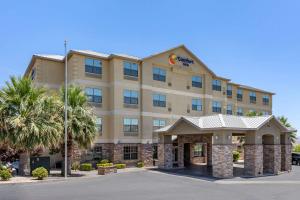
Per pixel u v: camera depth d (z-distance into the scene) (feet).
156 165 129.49
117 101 122.21
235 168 119.03
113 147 119.85
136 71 129.90
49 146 84.94
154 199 57.00
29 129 79.66
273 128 105.50
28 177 83.46
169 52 140.56
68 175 91.50
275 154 104.99
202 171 107.34
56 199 55.42
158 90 135.44
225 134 92.53
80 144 90.99
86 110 92.07
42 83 119.44
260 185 76.89
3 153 93.35
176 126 110.32
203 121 102.17
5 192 61.98
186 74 147.02
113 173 100.27
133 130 126.41
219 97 162.30
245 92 184.85
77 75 116.06
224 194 63.36
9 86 84.33
